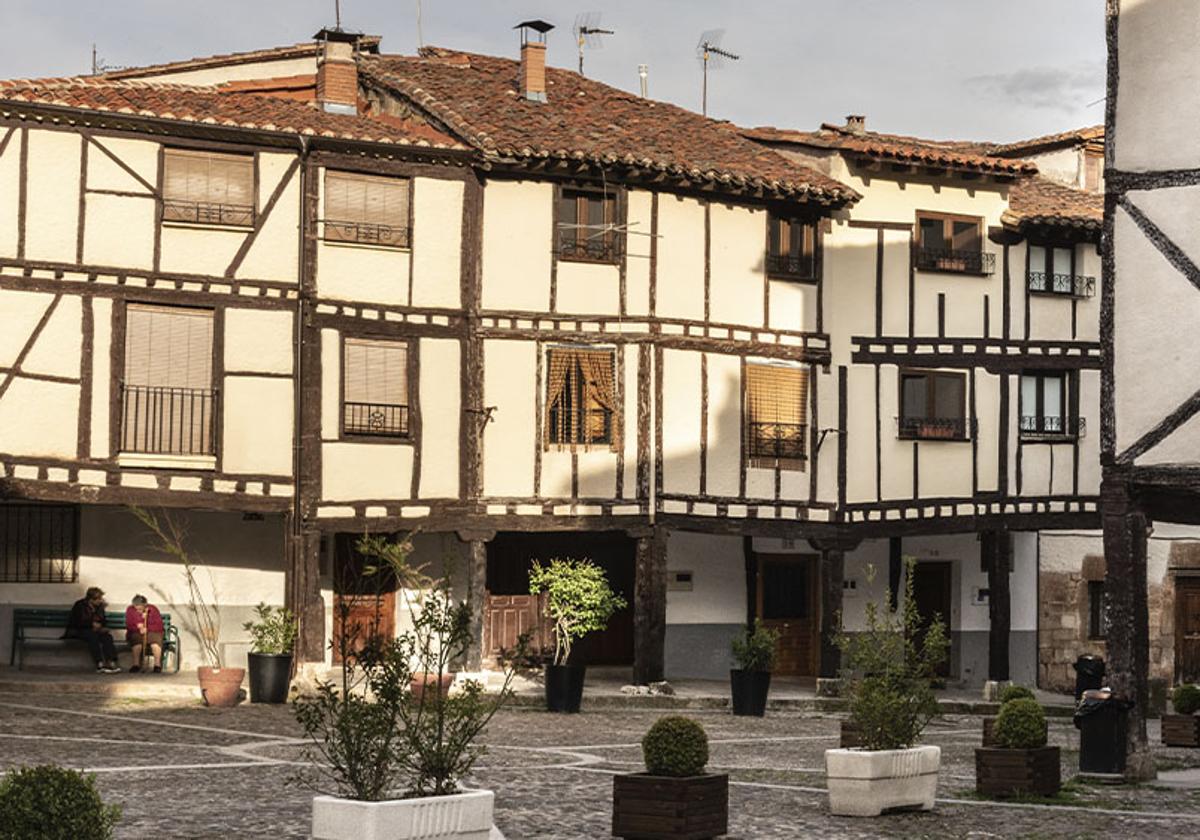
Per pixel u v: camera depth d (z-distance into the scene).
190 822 12.56
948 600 32.66
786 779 16.75
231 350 25.00
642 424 27.48
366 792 10.20
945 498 30.22
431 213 26.53
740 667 28.91
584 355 27.36
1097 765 17.08
